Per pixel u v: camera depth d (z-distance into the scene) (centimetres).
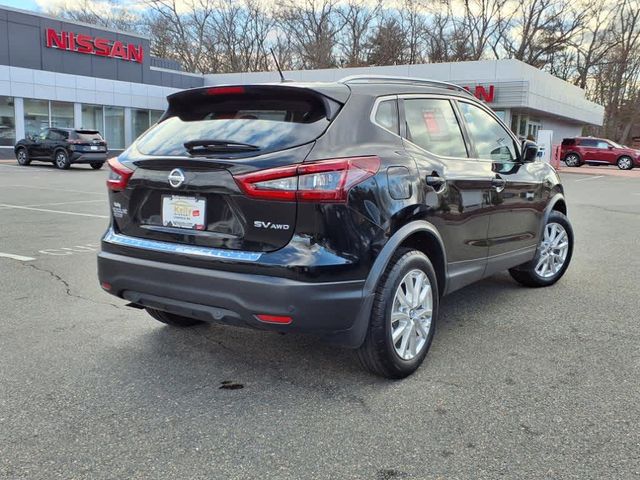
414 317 360
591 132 6419
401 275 343
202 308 326
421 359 369
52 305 503
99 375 362
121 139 3238
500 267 471
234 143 324
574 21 5256
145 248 345
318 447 280
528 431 294
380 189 328
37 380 353
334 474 258
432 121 402
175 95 378
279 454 274
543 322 464
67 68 2958
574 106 3688
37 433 291
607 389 342
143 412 315
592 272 636
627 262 688
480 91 2786
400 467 263
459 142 423
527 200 495
